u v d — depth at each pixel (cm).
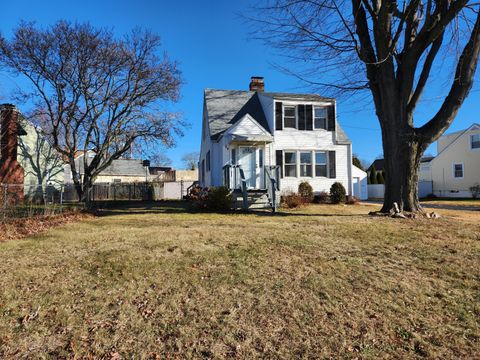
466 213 1361
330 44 1102
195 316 367
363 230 800
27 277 482
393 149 1096
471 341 320
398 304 394
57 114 2311
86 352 304
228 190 1402
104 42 2156
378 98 1137
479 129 3048
